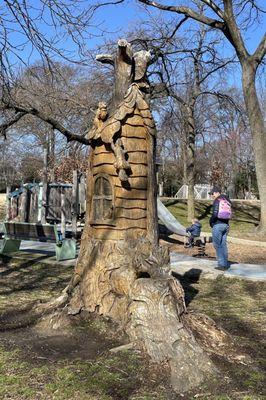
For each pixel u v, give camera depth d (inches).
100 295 198.5
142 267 184.4
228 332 205.8
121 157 200.4
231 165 1951.3
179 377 149.2
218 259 372.2
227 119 900.6
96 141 213.0
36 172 1477.6
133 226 205.3
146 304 170.1
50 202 472.7
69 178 986.1
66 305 208.8
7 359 164.6
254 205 1096.2
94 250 206.2
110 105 219.0
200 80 819.4
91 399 135.9
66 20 241.8
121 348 167.8
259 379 153.4
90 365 157.8
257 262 461.7
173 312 169.5
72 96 532.7
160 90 759.7
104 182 209.3
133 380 147.9
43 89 440.1
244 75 665.0
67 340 183.8
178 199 1054.4
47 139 959.0
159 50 740.0
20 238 438.0
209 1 643.5
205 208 983.6
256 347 188.1
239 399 138.9
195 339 174.9
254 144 671.8
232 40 657.6
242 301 283.0
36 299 266.5
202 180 2112.5
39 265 386.0
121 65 217.5
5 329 199.2
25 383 146.3
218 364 162.7
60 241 404.5
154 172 212.5
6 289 299.3
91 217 213.9
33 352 171.5
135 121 209.0
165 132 956.0
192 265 384.8
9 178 1624.0
